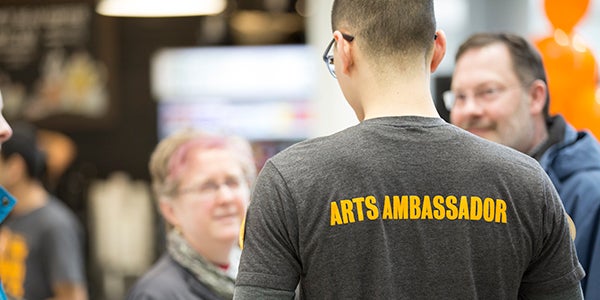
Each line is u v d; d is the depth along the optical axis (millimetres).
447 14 6215
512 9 6277
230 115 6262
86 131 6543
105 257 6336
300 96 6168
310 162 1483
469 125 2438
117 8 4672
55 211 3924
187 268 2357
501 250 1458
